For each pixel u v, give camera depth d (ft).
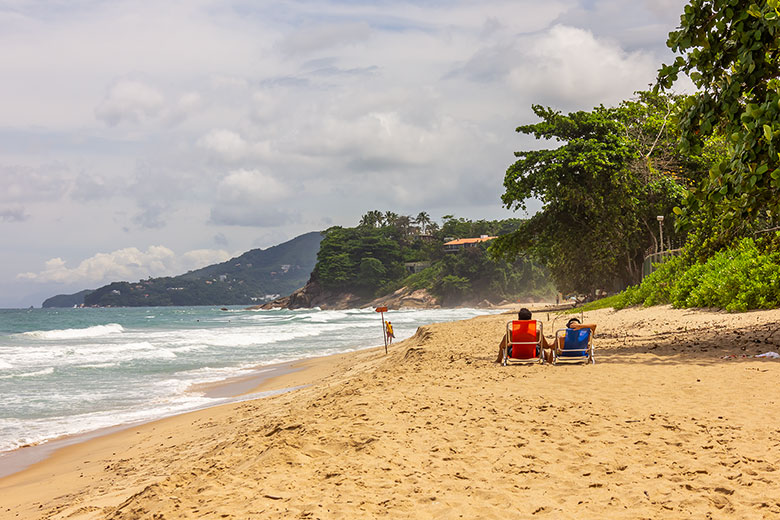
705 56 34.76
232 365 77.36
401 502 13.70
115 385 59.57
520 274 517.96
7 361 82.48
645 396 23.65
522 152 161.99
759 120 28.76
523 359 35.73
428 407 23.30
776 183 27.73
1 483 28.22
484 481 14.98
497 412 21.94
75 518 18.66
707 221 65.77
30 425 41.29
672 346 38.83
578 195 144.05
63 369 72.79
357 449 18.17
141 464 28.68
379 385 31.24
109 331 169.07
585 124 153.69
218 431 34.30
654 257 112.27
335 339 124.06
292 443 18.97
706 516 12.01
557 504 13.20
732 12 32.32
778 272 50.80
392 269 618.44
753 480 13.69
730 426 18.30
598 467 15.48
